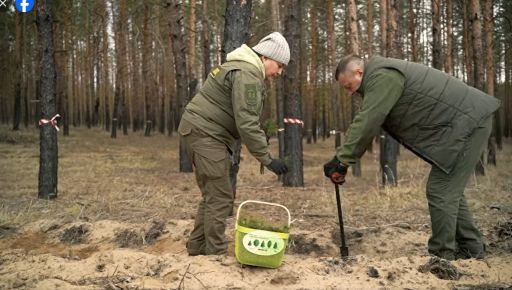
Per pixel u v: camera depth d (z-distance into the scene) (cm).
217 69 398
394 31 1091
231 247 479
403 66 393
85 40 3544
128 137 2739
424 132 398
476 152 395
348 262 377
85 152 1805
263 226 358
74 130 3070
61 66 2509
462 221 416
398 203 734
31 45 3075
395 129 411
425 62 2936
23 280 349
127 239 535
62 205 715
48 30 752
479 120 390
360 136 388
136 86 3319
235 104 375
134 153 1834
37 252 496
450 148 390
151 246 518
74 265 376
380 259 391
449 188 398
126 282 342
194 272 353
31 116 3722
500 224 536
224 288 332
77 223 567
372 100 385
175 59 1385
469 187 927
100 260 380
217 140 397
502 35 2320
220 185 400
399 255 481
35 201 747
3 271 373
